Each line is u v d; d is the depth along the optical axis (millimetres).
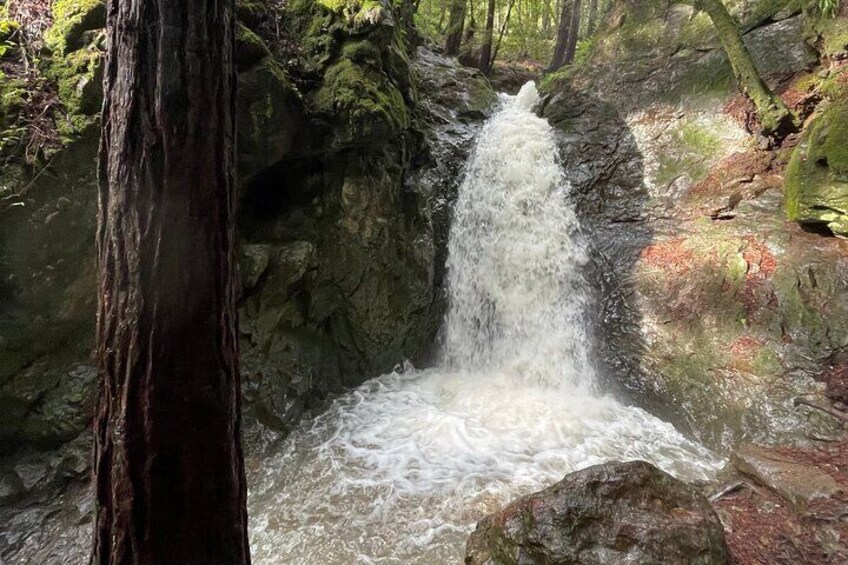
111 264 1708
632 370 6293
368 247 6293
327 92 5531
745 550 3443
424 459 5016
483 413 5852
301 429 5617
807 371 5176
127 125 1639
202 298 1703
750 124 7160
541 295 7348
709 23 8531
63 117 4273
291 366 5719
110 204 1694
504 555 3365
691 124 7832
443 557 3789
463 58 14797
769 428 4996
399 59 6754
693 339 6039
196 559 1803
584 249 7492
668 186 7566
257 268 5297
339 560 3812
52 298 4281
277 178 5875
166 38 1603
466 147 8547
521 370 6953
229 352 1831
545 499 3482
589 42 12102
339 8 5824
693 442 5367
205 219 1698
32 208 4074
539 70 16172
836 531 3533
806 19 7336
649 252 6980
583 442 5277
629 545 3156
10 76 4270
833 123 5684
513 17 16797
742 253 6160
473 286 7629
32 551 3809
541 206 7941
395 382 6723
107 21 1726
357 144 5758
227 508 1855
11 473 4246
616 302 6832
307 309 6020
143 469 1708
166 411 1685
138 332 1657
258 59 5070
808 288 5547
